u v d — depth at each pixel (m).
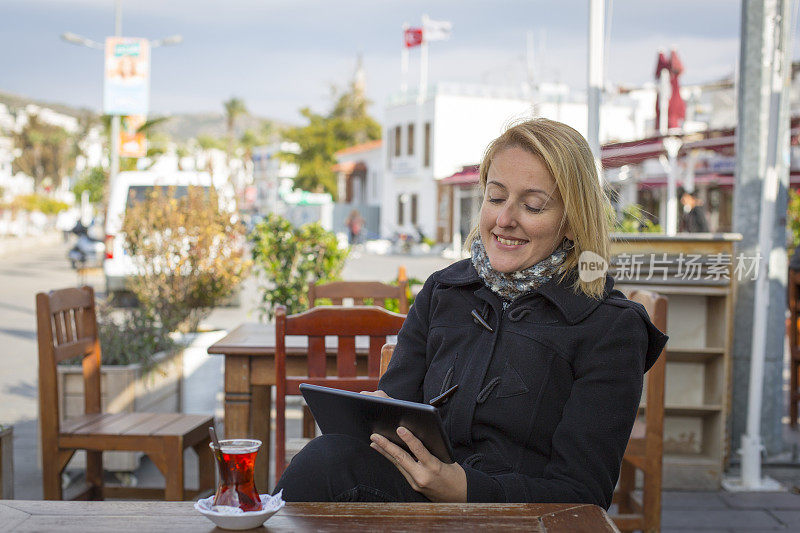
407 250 37.03
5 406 7.07
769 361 5.69
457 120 39.94
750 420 5.23
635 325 2.03
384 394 2.25
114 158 24.08
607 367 1.99
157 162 25.39
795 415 6.82
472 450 2.09
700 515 4.69
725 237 5.12
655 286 5.19
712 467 5.19
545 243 2.07
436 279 2.33
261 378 4.00
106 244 12.78
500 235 2.09
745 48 5.62
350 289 5.54
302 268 7.80
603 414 1.97
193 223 7.72
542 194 2.04
